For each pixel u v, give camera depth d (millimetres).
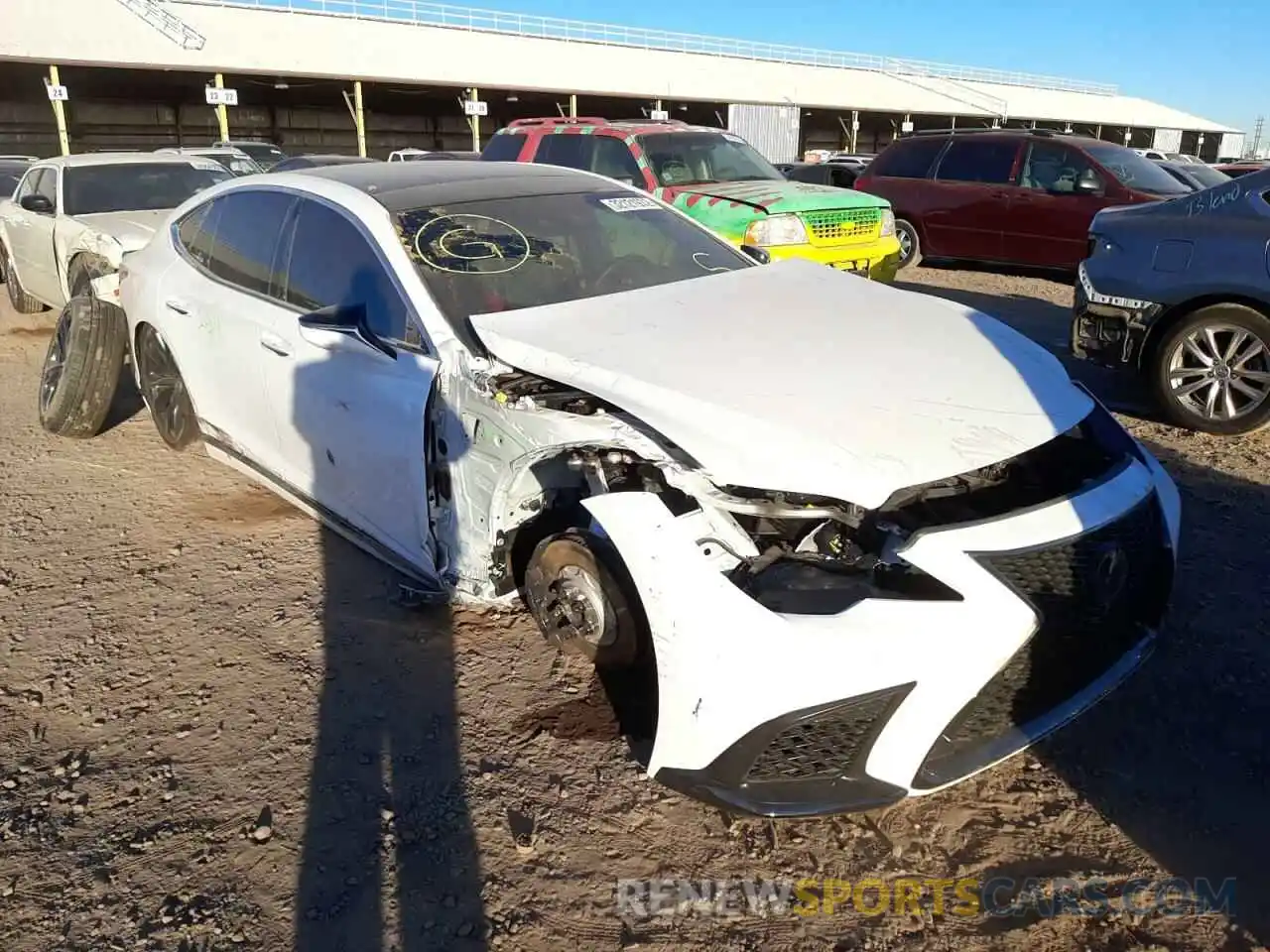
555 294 3631
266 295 4152
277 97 34156
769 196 8398
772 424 2588
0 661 3438
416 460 3309
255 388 4141
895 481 2428
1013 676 2484
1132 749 2914
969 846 2562
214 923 2328
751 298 3674
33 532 4508
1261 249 5273
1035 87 54719
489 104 37781
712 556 2518
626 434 2709
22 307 9469
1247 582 3832
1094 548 2586
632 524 2547
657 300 3588
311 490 4000
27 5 26828
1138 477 2889
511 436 2975
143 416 6320
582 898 2396
